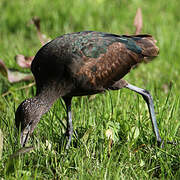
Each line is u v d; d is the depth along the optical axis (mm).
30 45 16094
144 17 18328
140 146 9539
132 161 9234
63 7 18641
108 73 10008
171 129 10117
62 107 11125
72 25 17484
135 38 10625
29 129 9383
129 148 9500
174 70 14375
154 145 9969
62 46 9594
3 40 16578
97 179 8523
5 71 12195
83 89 9820
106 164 8945
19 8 18562
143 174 8867
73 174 8891
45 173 8969
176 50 15750
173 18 18703
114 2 19750
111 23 17531
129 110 11023
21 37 16688
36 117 9461
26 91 12391
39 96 9672
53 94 9711
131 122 10352
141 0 20078
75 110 11023
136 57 10414
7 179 8508
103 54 9859
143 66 14453
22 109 9305
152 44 10672
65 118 10805
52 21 17641
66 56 9492
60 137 10047
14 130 9703
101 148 9422
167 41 16125
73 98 11695
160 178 8945
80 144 9500
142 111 11000
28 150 8680
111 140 9602
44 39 13023
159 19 18172
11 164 8586
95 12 18500
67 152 9508
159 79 13680
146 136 10070
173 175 9023
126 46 10266
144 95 10477
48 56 9602
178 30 17297
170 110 10789
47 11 18312
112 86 10320
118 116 10695
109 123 10023
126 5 19500
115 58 10047
